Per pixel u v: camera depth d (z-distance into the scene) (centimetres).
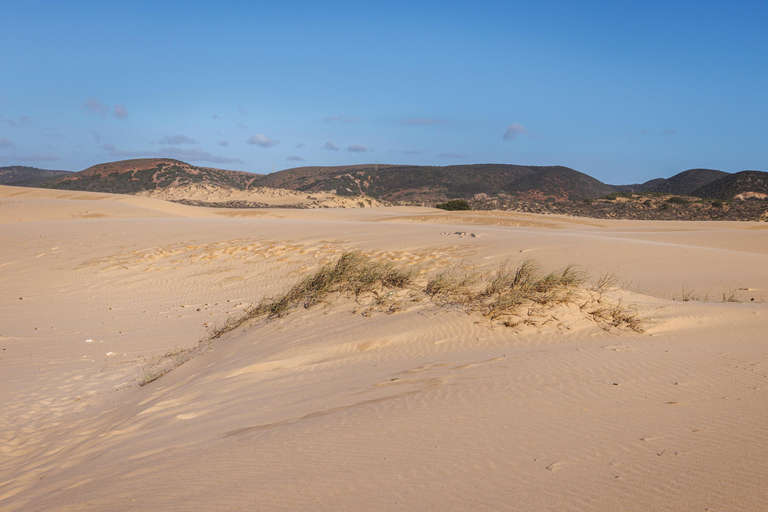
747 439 414
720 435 425
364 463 415
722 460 379
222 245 2514
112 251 2480
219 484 402
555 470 378
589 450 410
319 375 758
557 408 512
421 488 364
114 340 1295
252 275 1995
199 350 1091
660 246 2083
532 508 326
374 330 955
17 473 577
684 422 459
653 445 412
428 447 438
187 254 2358
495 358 746
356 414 542
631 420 470
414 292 1200
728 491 335
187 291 1853
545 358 714
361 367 782
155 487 415
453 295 1128
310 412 578
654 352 724
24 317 1573
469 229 3028
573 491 345
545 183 18762
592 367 657
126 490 421
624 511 317
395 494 358
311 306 1198
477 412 515
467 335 905
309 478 396
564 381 603
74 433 694
